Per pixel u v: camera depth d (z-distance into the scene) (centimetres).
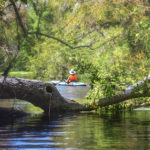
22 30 1745
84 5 2016
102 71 1298
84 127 870
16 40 1691
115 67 1498
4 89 1159
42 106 1215
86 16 2067
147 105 1392
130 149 630
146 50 1911
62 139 716
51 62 1844
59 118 1052
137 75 1449
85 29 2211
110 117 1059
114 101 1260
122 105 1312
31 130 827
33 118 1060
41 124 929
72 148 639
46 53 1967
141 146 653
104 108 1284
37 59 1875
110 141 697
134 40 2023
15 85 1162
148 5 2067
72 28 2181
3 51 1541
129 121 965
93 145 663
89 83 1317
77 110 1239
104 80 1254
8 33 1675
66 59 1767
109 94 1244
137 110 1245
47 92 1191
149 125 888
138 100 1387
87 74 1299
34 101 1207
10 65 1556
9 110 1212
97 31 2227
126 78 1341
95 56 2030
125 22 2217
